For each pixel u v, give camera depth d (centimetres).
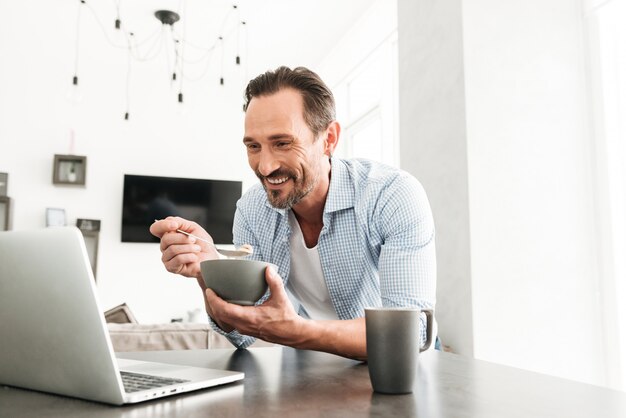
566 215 218
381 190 127
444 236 231
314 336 90
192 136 521
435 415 58
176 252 106
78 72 498
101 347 60
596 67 220
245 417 56
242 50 464
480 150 217
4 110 478
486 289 211
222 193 513
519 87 222
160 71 511
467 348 211
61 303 62
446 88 233
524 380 79
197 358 100
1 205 458
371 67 439
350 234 131
